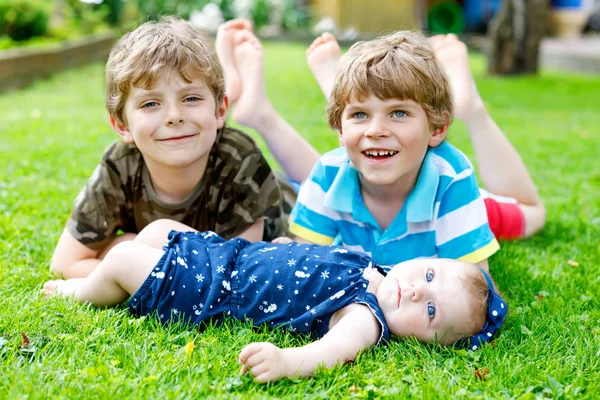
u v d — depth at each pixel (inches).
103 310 99.0
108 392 73.9
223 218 117.7
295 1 844.6
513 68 485.7
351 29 746.2
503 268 122.2
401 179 107.0
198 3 669.9
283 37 740.7
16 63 340.5
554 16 805.9
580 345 91.1
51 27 470.3
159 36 106.3
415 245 110.0
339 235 114.3
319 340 87.5
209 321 97.0
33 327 88.3
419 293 93.6
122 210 117.2
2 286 102.0
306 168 139.8
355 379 81.8
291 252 99.5
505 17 481.4
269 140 139.2
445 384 80.4
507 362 86.4
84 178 172.9
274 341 93.0
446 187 108.0
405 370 84.7
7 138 216.4
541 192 180.2
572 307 107.2
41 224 135.4
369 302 93.4
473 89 139.6
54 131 231.3
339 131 108.6
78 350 83.8
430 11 789.2
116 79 106.5
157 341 88.6
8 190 157.2
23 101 298.8
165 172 111.7
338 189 110.7
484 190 137.2
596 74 553.3
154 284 96.5
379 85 98.7
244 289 97.0
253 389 78.7
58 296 99.5
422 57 103.7
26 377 76.3
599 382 82.7
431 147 110.2
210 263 98.4
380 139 100.2
